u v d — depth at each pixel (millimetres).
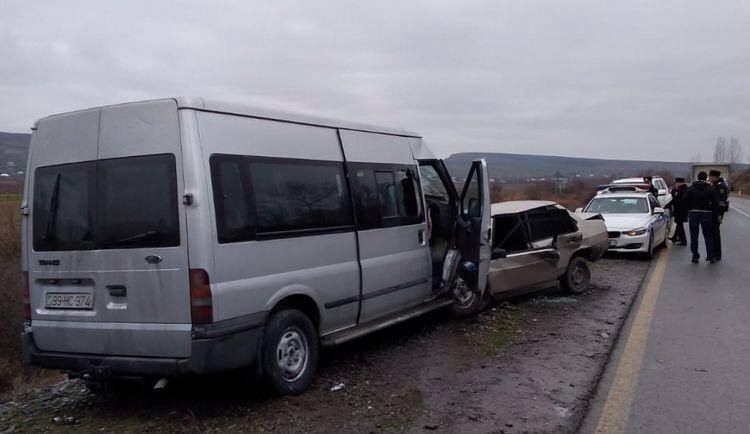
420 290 6961
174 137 4508
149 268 4531
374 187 6293
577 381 5500
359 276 5918
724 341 6734
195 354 4375
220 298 4457
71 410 5129
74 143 4934
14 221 14914
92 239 4781
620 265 12930
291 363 5129
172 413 4883
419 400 5035
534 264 8648
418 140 7371
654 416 4680
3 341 11070
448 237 7535
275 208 5039
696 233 12945
